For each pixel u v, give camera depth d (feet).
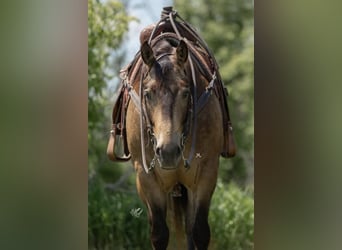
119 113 35.99
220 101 34.40
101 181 56.65
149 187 32.63
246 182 69.72
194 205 33.30
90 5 55.88
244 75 78.69
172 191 34.19
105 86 59.26
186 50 29.63
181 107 28.53
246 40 82.43
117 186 60.54
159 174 32.27
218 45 83.71
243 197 54.29
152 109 28.63
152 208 32.76
